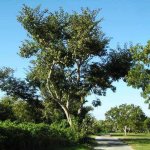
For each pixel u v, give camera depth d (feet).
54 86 211.20
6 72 244.22
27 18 184.96
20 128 93.15
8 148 83.87
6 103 239.91
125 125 486.79
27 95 246.06
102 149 142.20
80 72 212.23
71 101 215.31
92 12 188.03
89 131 180.34
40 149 107.65
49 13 188.85
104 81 213.05
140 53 191.42
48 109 239.71
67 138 150.00
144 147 158.20
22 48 195.11
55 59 192.34
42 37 189.78
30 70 215.51
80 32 186.50
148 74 192.24
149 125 495.00
